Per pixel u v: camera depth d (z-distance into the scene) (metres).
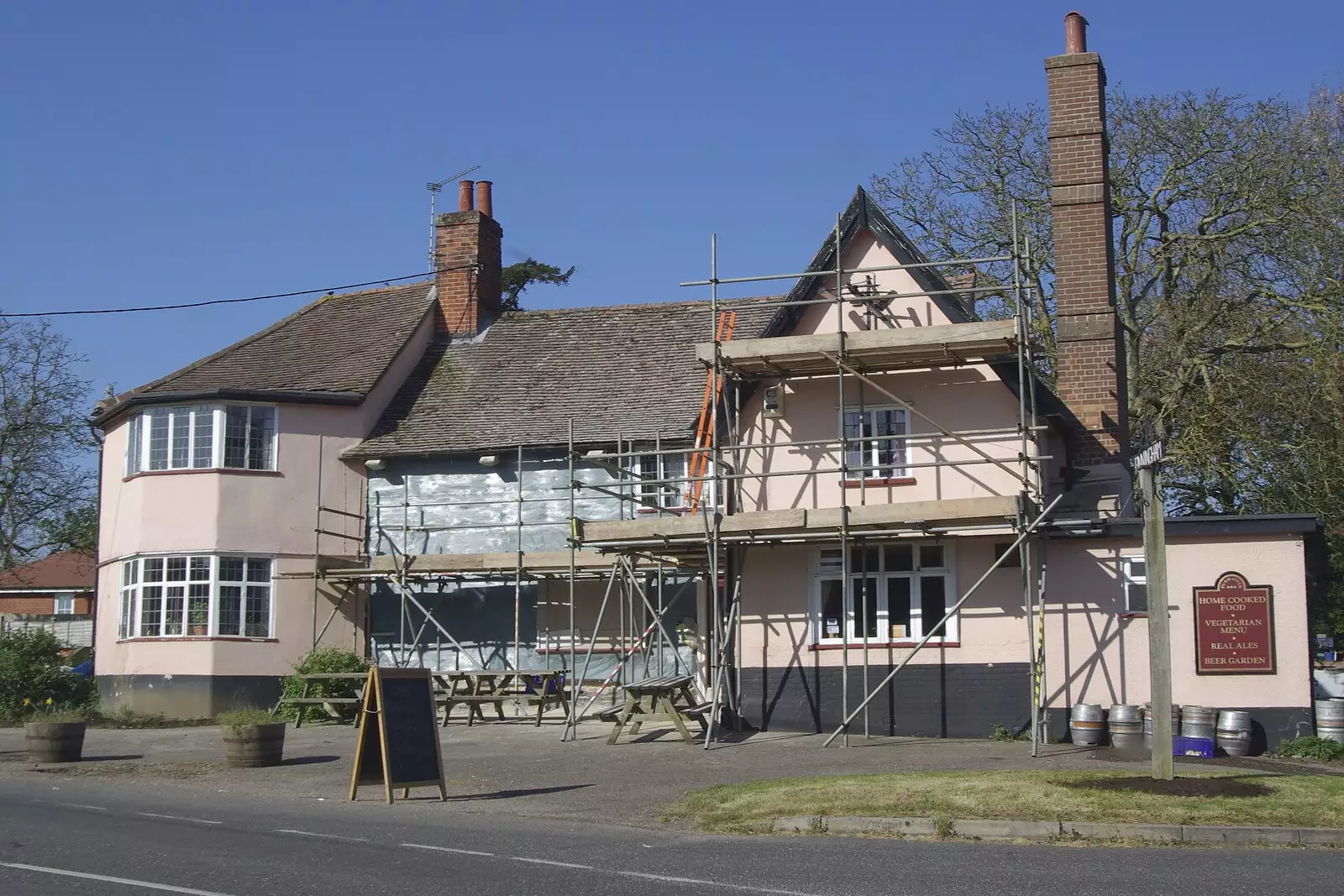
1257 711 19.77
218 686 27.33
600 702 26.73
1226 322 33.19
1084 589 20.94
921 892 9.77
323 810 14.63
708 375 24.59
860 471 22.38
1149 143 34.59
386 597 28.75
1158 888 9.91
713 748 19.84
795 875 10.45
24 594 48.47
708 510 23.42
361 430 29.23
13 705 27.92
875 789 14.33
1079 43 24.08
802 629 22.41
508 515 28.02
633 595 26.25
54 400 46.44
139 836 12.40
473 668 27.84
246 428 28.39
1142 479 15.06
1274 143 33.47
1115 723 19.61
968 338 20.28
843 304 22.56
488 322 32.59
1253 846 12.05
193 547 27.75
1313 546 21.58
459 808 14.70
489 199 33.50
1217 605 20.16
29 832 12.66
